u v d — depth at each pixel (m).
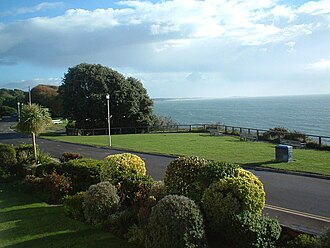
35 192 13.20
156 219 6.93
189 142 28.36
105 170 11.09
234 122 69.06
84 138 36.53
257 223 7.02
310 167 16.31
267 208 10.27
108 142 30.95
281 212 9.85
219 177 7.97
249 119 77.44
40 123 18.75
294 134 26.69
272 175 15.30
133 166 11.16
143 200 8.88
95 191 9.28
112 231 8.47
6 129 52.09
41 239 8.36
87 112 50.44
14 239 8.45
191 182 8.57
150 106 53.44
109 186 9.46
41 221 9.70
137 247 7.55
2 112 90.69
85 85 51.34
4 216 10.41
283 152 18.23
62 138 37.28
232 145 25.59
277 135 27.95
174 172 8.80
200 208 7.53
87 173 12.68
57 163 14.59
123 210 9.34
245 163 17.97
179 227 6.72
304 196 11.58
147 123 51.16
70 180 12.88
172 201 7.00
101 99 49.41
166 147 25.52
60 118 75.31
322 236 6.34
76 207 9.96
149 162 19.47
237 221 6.96
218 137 32.31
